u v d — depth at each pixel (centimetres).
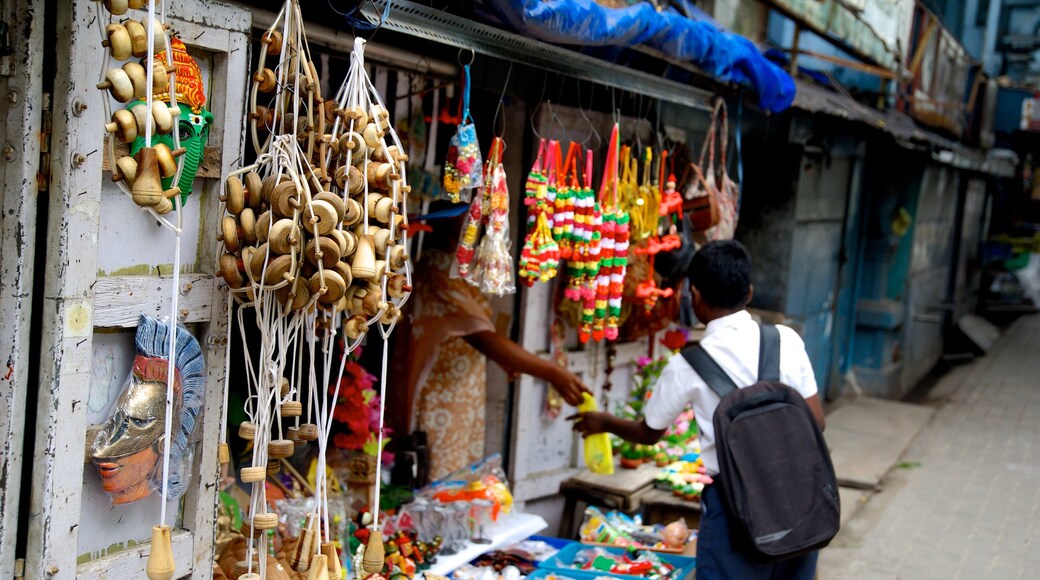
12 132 187
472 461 413
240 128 221
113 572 211
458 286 382
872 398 948
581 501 457
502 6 286
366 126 220
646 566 370
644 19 351
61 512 197
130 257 206
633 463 476
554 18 301
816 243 809
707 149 509
